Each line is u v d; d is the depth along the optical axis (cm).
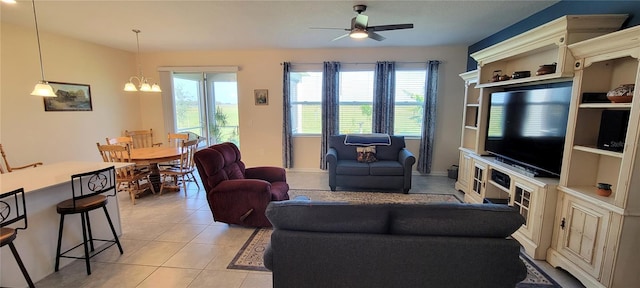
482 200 341
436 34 420
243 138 574
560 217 230
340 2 292
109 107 506
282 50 538
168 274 224
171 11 317
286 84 535
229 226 313
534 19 331
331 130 540
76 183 247
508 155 319
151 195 420
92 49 471
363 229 156
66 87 430
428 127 518
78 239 248
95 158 481
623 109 205
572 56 222
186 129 621
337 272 158
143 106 580
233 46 508
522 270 149
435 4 298
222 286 210
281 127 564
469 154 392
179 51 552
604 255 192
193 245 271
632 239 183
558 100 246
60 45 420
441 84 516
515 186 277
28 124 382
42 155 401
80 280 216
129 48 520
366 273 156
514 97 308
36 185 206
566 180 228
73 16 333
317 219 157
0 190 195
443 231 151
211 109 636
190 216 341
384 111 521
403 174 418
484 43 446
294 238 156
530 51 282
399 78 527
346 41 468
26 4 293
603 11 243
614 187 216
